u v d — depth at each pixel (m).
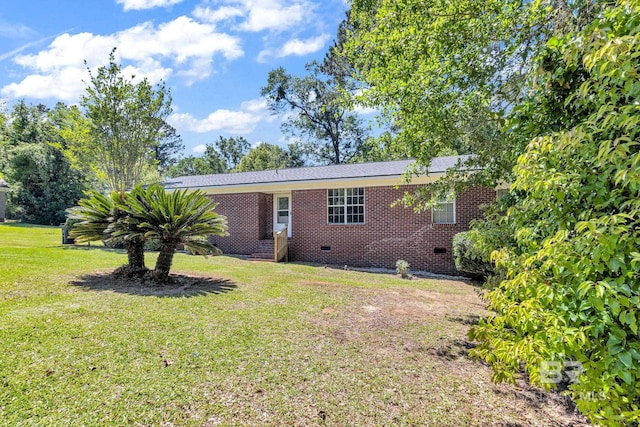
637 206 1.80
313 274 9.60
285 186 13.24
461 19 4.42
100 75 15.83
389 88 4.98
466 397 3.14
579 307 2.05
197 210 7.44
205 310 5.31
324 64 27.97
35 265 7.97
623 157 1.86
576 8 3.46
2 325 4.12
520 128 3.34
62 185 28.20
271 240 13.88
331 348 4.11
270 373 3.40
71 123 20.25
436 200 5.63
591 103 2.48
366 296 6.91
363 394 3.11
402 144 5.48
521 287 2.41
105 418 2.54
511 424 2.75
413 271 11.20
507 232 4.12
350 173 12.97
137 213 6.93
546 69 3.03
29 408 2.59
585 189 2.15
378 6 5.57
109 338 3.98
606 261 1.82
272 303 5.98
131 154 17.09
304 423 2.64
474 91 4.75
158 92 17.25
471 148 5.08
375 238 12.03
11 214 27.45
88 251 11.55
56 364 3.28
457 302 6.78
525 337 2.31
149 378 3.16
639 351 1.78
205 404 2.81
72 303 5.24
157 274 7.16
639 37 1.70
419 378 3.46
